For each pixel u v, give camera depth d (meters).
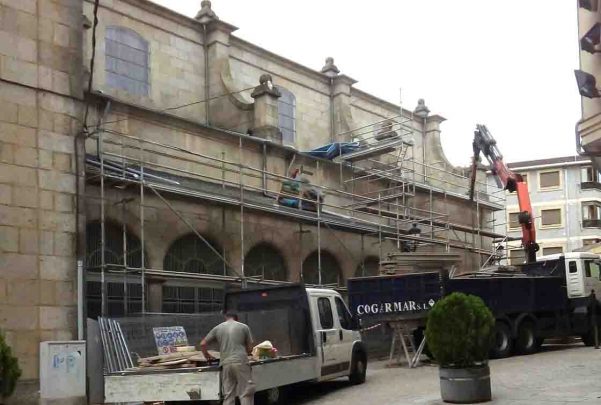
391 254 21.94
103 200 15.30
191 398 11.42
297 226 21.70
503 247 34.53
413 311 18.36
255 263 20.42
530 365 16.95
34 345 13.05
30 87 13.70
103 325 13.79
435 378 15.62
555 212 61.28
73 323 13.71
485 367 11.81
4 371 8.73
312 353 13.88
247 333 11.39
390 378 16.14
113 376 11.92
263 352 12.70
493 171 26.86
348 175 25.73
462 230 29.59
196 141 20.17
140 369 12.09
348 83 30.64
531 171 62.28
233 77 26.12
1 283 12.76
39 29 14.00
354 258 24.08
